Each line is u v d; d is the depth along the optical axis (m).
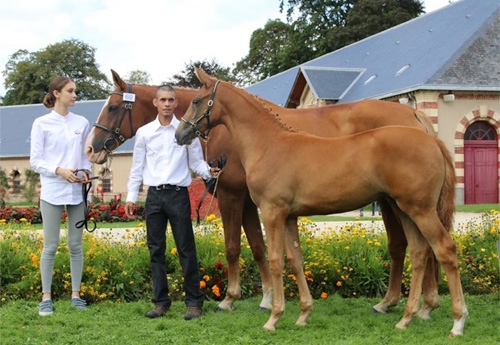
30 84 57.50
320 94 29.72
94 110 43.84
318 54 46.44
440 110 23.81
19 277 7.68
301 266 6.05
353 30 43.03
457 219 16.20
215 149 6.79
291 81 38.03
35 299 7.34
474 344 5.23
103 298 7.33
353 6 45.31
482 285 8.02
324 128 6.66
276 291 5.85
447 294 7.88
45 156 6.57
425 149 5.43
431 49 26.83
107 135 7.45
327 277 7.88
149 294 7.55
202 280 7.60
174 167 6.44
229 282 6.93
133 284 7.55
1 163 43.22
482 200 24.41
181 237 6.47
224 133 6.75
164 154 6.46
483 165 24.48
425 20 31.27
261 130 5.98
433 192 5.44
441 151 5.64
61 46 58.12
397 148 5.43
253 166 5.90
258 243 6.91
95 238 8.84
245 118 6.04
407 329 5.80
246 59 57.25
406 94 24.62
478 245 8.94
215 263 7.73
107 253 7.91
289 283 7.73
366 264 7.95
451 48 25.17
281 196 5.72
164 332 5.80
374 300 7.48
